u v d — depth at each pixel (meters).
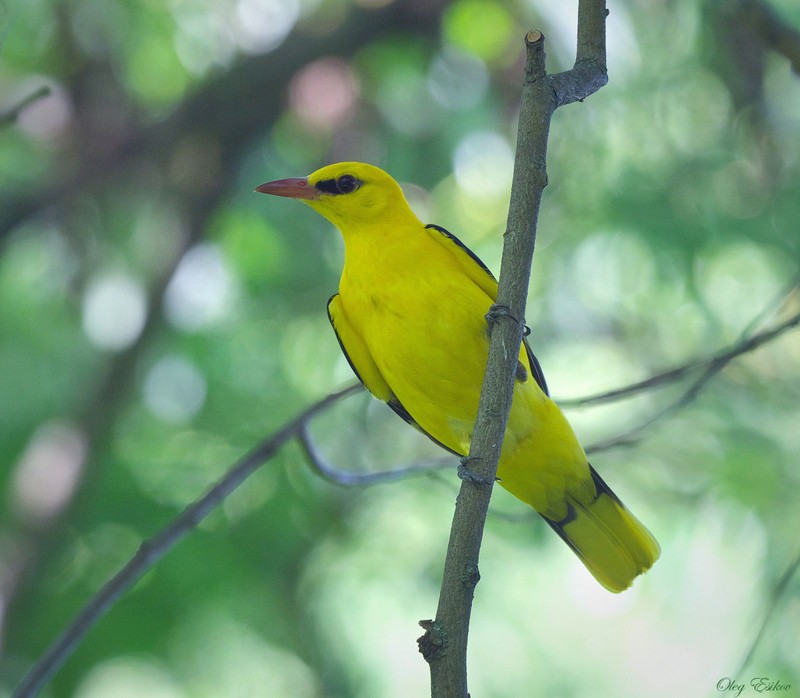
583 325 14.88
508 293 5.49
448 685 5.09
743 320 14.16
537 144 5.45
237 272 14.98
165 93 15.91
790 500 12.80
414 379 7.31
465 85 15.04
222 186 15.19
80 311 15.16
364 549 14.25
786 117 14.33
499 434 5.42
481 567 13.42
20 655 12.85
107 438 14.17
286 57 14.49
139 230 15.62
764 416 13.66
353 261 7.59
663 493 13.57
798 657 10.56
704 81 14.27
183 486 13.69
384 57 14.98
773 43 8.03
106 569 13.12
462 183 15.17
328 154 14.95
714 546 12.90
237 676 13.45
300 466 14.05
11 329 14.54
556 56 14.13
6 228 14.28
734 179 14.18
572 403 7.49
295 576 14.16
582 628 13.95
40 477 13.84
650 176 13.94
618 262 14.10
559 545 13.57
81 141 14.80
